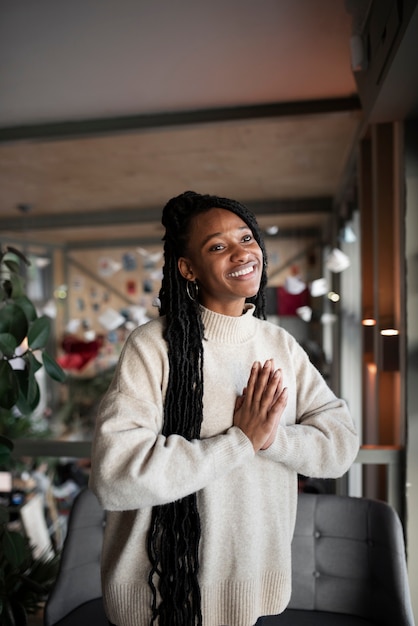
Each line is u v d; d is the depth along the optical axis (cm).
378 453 184
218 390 89
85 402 769
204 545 86
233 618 88
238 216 88
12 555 162
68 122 299
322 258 747
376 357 231
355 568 152
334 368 546
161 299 95
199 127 294
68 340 788
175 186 510
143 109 284
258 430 83
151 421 83
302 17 192
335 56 226
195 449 79
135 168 433
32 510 354
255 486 89
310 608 153
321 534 157
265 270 99
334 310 582
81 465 527
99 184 493
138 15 188
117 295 856
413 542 179
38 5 179
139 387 86
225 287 85
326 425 94
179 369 88
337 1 181
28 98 265
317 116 282
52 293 840
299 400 99
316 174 475
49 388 769
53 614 150
